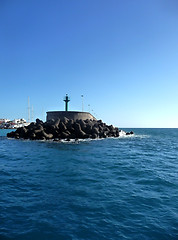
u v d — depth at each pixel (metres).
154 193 8.76
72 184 10.00
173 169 14.32
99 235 5.42
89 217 6.43
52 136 39.19
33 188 9.35
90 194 8.52
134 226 5.89
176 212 6.84
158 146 32.53
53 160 17.25
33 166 14.69
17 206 7.24
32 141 35.72
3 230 5.58
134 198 8.09
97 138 42.25
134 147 29.64
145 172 13.02
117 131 52.47
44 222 6.07
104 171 13.12
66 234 5.45
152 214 6.67
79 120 44.12
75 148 26.06
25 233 5.46
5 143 32.84
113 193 8.68
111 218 6.37
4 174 12.20
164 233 5.54
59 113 47.62
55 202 7.63
